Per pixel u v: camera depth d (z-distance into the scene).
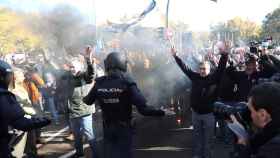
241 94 6.43
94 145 5.88
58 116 10.55
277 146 1.76
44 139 7.92
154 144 7.19
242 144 1.91
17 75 5.67
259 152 1.80
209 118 5.75
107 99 4.09
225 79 6.46
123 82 4.07
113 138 4.11
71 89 6.05
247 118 2.05
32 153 6.17
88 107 5.97
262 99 1.79
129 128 4.13
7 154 3.10
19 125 3.08
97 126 8.99
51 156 6.55
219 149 6.55
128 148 4.12
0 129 3.06
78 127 6.04
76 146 6.20
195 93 5.79
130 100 4.09
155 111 3.95
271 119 1.79
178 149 6.80
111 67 4.13
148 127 8.70
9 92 3.13
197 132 5.88
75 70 5.96
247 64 6.50
